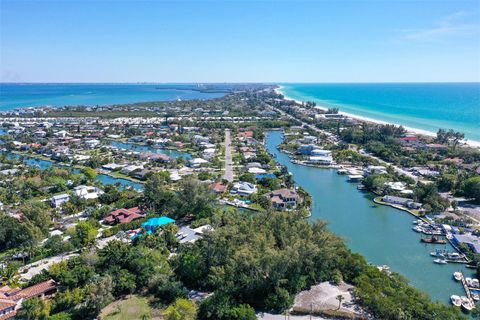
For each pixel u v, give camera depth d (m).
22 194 148.12
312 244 84.19
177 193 137.75
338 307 77.25
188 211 130.00
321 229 95.31
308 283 85.69
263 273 81.12
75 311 74.31
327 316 74.81
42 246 103.31
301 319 74.12
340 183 179.88
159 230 109.81
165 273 87.44
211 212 126.50
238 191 158.75
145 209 133.62
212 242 88.81
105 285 76.81
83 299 77.31
